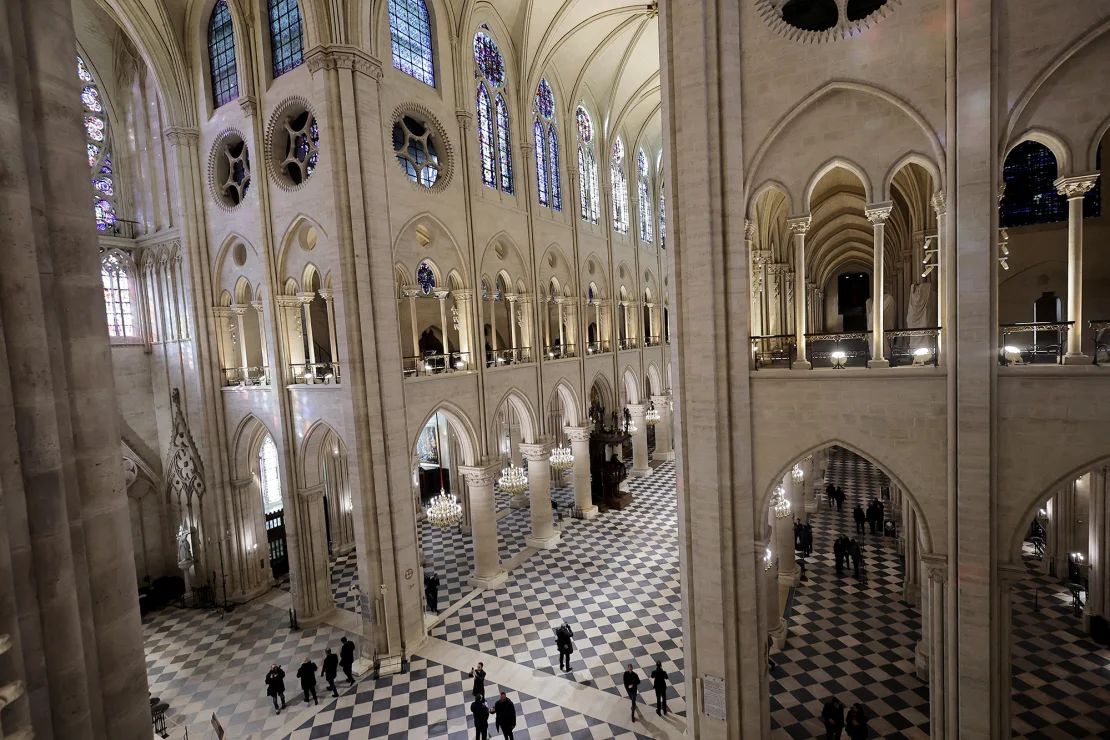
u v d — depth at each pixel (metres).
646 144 39.38
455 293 20.95
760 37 11.23
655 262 40.03
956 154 9.76
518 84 24.38
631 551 24.06
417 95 18.69
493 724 13.88
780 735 12.45
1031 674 13.66
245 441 21.86
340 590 22.33
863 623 16.95
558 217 27.78
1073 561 17.59
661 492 31.77
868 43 10.47
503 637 17.83
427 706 14.77
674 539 25.12
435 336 32.31
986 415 9.70
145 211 23.55
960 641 10.09
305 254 18.66
